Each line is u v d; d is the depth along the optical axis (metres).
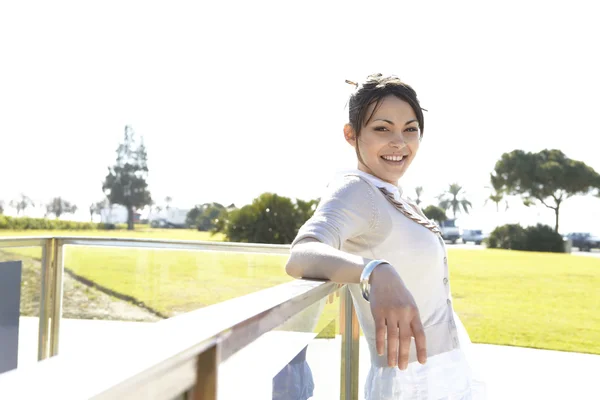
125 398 0.30
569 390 3.73
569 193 25.20
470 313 9.74
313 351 0.86
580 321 8.76
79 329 2.21
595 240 22.55
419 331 0.86
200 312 0.52
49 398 0.24
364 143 1.29
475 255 19.59
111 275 2.43
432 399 1.16
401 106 1.28
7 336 2.11
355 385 1.26
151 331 0.41
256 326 0.54
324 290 0.90
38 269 2.29
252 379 0.52
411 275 1.18
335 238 1.05
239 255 2.23
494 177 26.88
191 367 0.39
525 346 6.18
